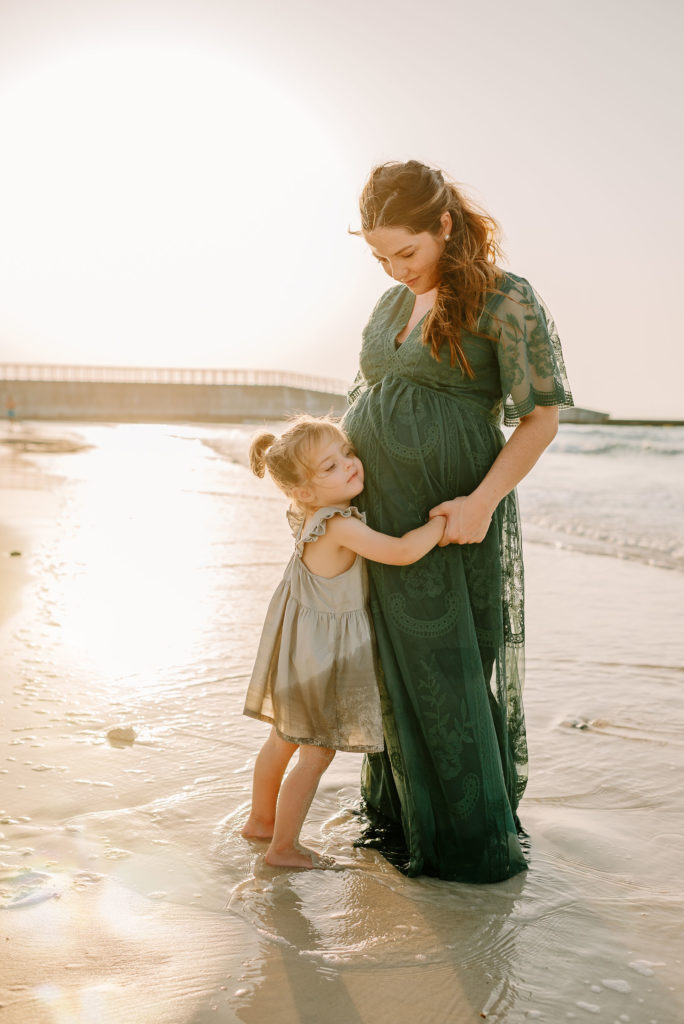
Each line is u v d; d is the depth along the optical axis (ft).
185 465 56.24
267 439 8.34
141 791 8.71
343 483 7.66
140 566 20.72
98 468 52.60
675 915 6.76
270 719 7.88
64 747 9.71
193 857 7.51
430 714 7.52
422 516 7.67
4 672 12.31
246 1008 5.52
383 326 8.22
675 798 8.86
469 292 7.32
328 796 9.07
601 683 12.57
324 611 7.66
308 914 6.71
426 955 6.18
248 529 27.09
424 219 7.16
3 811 8.16
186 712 10.94
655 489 43.57
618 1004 5.64
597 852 7.79
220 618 15.78
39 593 17.47
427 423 7.65
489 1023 5.44
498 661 7.91
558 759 9.87
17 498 34.86
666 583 20.22
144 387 235.40
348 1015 5.49
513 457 7.47
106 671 12.51
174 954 6.09
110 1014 5.41
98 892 6.86
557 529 30.09
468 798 7.40
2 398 224.12
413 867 7.42
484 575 7.80
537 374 7.47
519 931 6.52
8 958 5.96
